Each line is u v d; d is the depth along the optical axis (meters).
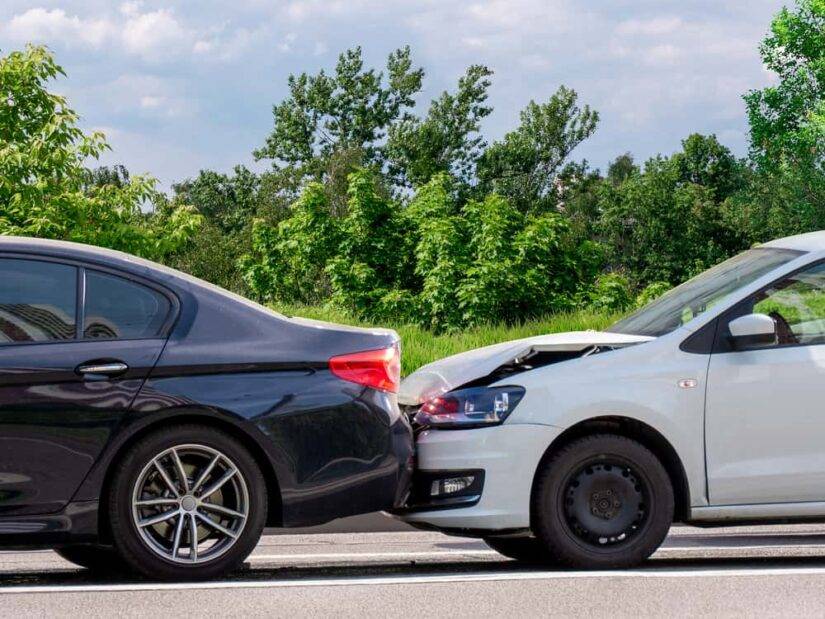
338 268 37.78
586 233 102.62
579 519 7.96
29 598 7.00
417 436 8.27
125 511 7.40
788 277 8.32
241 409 7.54
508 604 6.81
